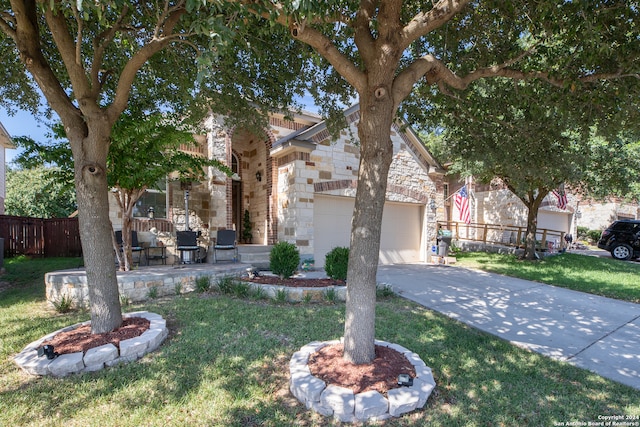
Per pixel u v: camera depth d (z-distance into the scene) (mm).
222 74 5637
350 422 2592
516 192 12367
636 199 17891
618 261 12641
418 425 2580
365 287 3205
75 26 5148
